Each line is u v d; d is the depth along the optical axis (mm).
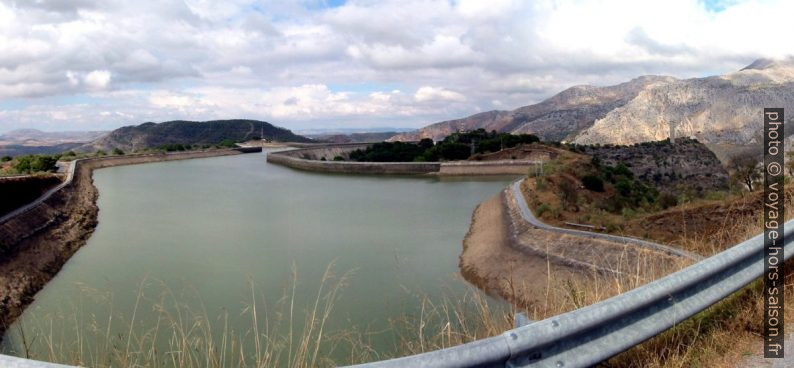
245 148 170375
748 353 4281
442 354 3049
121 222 45625
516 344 3270
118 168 104312
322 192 70375
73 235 38844
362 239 38750
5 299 23734
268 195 66250
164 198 61625
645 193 58531
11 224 33781
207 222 45656
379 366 2955
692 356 4207
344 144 165250
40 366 2822
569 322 3525
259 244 36594
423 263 31516
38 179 48062
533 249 29734
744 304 5004
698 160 115812
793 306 4922
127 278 27875
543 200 42656
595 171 64750
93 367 5434
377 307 20156
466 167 97062
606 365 4184
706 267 4426
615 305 3781
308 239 38531
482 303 6582
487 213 47906
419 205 57906
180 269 29516
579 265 25000
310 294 23422
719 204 21531
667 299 4176
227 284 25859
